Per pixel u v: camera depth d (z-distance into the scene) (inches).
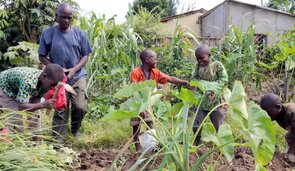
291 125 145.1
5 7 377.4
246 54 271.9
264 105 146.6
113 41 273.6
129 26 278.8
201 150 146.7
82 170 130.9
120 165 132.0
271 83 318.3
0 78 143.9
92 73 261.9
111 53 270.5
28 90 139.8
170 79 173.0
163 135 108.7
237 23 756.6
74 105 178.2
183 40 301.0
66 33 177.6
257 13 742.5
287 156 146.9
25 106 136.5
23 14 372.5
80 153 148.3
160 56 282.5
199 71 173.6
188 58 289.1
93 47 258.7
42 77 138.4
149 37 364.5
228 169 130.4
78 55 181.0
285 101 265.9
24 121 125.6
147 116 148.5
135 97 109.2
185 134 105.3
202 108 168.1
